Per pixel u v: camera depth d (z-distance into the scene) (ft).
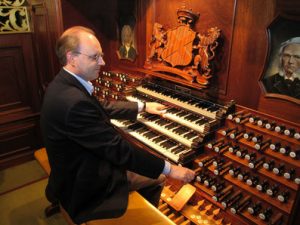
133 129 7.33
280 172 5.05
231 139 5.76
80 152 4.71
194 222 5.94
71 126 4.42
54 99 4.58
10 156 9.78
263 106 5.67
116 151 4.62
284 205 4.92
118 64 9.50
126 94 8.15
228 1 5.84
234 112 6.22
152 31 7.77
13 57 9.00
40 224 7.38
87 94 4.95
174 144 6.61
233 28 5.87
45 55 9.29
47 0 8.37
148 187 6.24
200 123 6.41
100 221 4.99
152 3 7.53
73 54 4.66
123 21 8.65
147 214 5.12
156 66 7.54
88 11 8.87
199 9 6.46
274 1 5.11
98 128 4.53
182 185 6.51
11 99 9.33
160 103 7.55
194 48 6.59
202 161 5.85
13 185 8.89
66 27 8.53
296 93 5.13
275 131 5.32
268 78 5.49
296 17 4.78
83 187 4.75
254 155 5.42
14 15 8.70
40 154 7.25
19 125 9.65
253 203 5.40
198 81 6.52
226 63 6.25
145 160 4.87
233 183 5.57
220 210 5.85
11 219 7.54
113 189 4.86
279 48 5.18
